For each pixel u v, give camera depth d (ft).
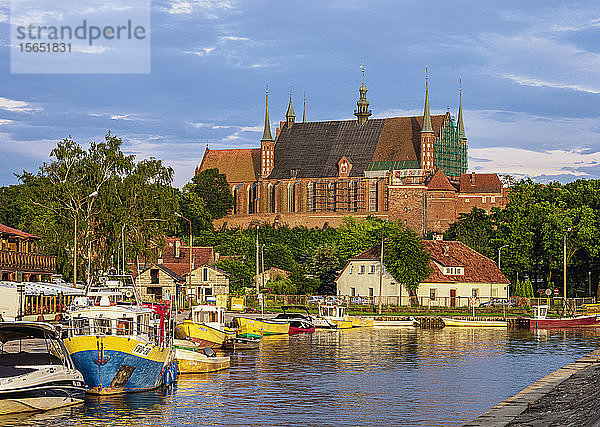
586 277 636.89
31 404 158.20
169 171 494.59
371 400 181.78
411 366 245.65
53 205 443.32
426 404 177.78
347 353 282.56
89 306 191.52
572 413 147.54
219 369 227.20
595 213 638.53
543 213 651.25
